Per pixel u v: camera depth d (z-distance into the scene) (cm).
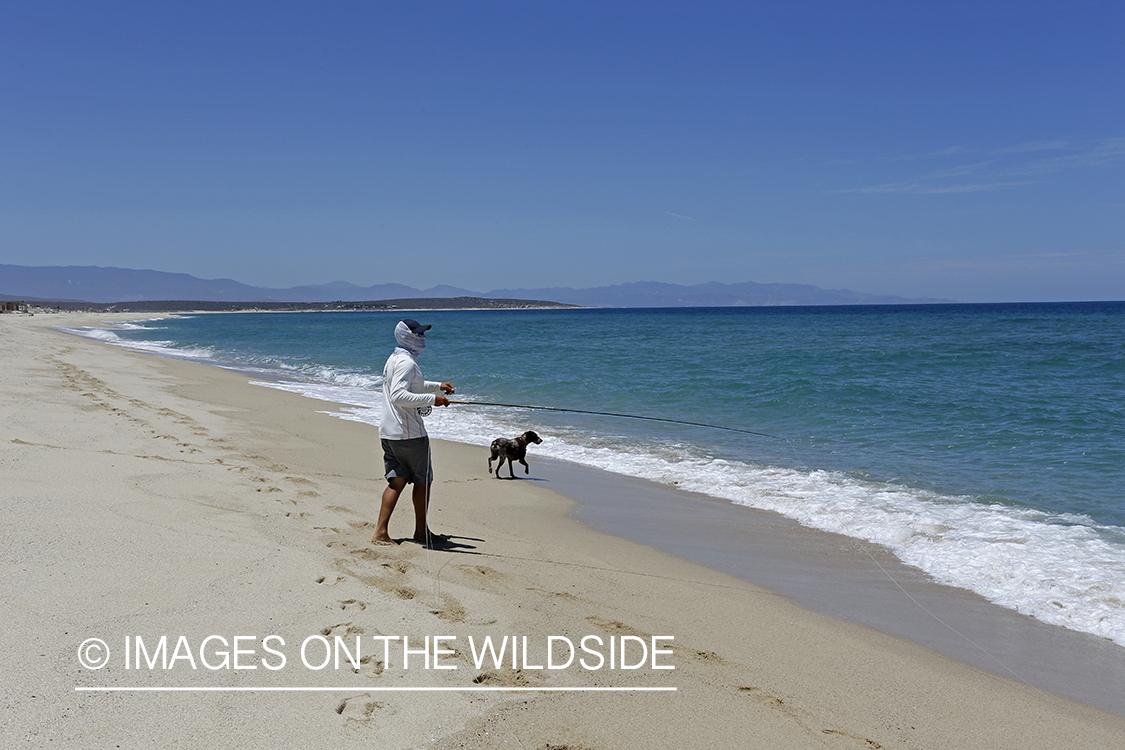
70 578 402
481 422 1368
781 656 415
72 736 264
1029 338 3925
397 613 407
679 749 301
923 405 1428
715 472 941
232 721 285
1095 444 1059
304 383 2005
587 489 860
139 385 1582
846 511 752
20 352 2169
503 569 525
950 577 575
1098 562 594
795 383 1770
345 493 721
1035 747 334
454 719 304
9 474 607
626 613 461
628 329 6262
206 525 530
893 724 345
